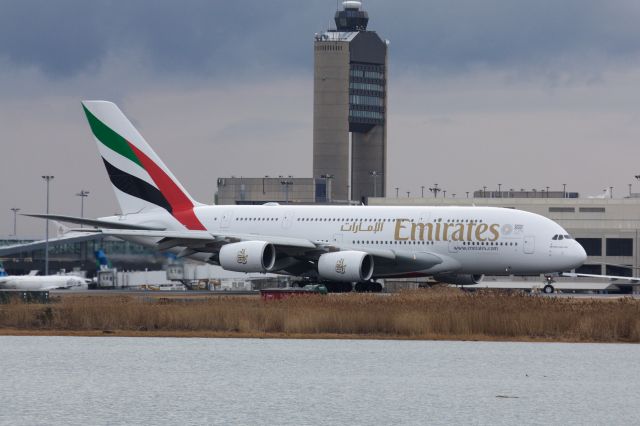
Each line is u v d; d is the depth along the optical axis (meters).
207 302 168.12
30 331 146.25
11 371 113.50
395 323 145.12
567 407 96.06
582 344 136.38
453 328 144.38
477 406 96.44
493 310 147.50
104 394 100.94
